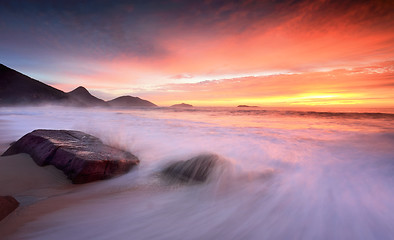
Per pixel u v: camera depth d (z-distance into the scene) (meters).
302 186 3.91
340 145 7.52
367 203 3.22
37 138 4.94
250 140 8.21
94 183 3.56
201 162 4.30
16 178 3.43
